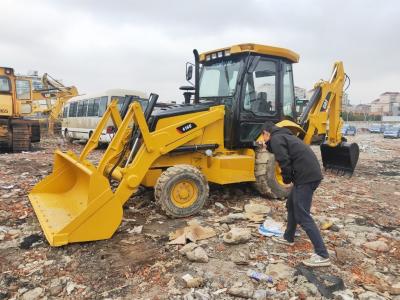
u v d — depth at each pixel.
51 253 4.41
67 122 20.75
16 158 12.70
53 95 25.33
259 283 3.78
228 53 6.84
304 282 3.76
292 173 4.32
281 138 4.34
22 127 15.05
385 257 4.53
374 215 6.31
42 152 15.12
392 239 5.11
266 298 3.50
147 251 4.52
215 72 7.25
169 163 6.19
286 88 7.50
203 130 6.39
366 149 19.33
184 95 7.77
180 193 5.73
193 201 5.83
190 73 7.39
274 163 6.72
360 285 3.80
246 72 6.61
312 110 8.42
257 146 6.81
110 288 3.70
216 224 5.44
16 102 15.05
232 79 6.90
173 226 5.40
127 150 5.90
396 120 70.38
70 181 6.22
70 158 5.64
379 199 7.48
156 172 6.07
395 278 3.99
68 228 4.52
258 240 4.87
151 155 5.51
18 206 6.24
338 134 9.48
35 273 3.96
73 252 4.45
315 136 8.57
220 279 3.85
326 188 8.24
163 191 5.56
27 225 5.37
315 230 4.19
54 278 3.87
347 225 5.66
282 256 4.42
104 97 15.87
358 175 10.37
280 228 5.16
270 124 4.54
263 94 7.00
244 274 3.96
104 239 4.77
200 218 5.74
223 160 6.32
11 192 7.27
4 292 3.59
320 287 3.66
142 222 5.55
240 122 6.66
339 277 3.89
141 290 3.66
